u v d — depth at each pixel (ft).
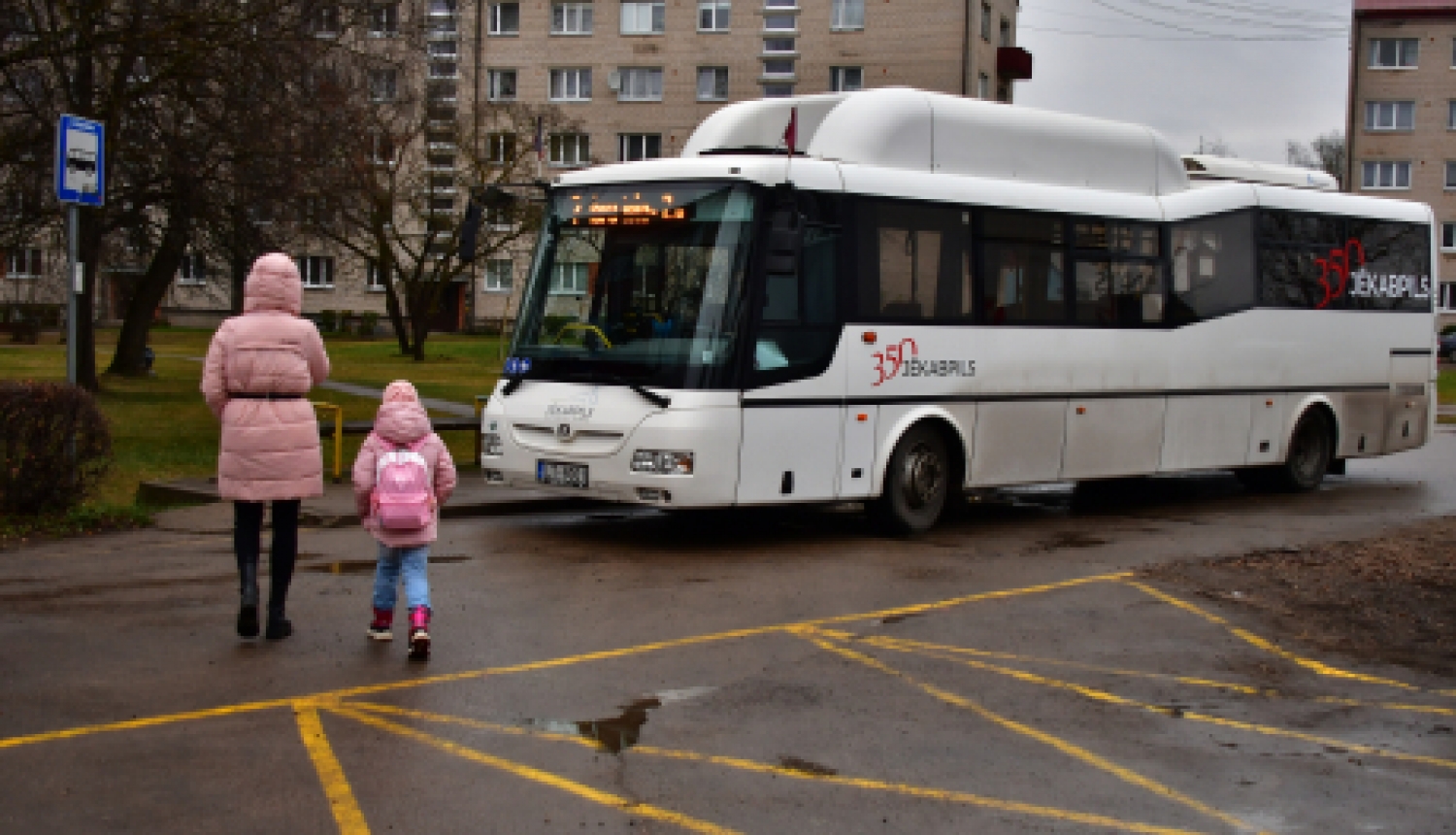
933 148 41.19
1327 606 30.48
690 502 34.91
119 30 59.11
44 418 36.63
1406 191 226.58
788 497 36.73
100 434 37.93
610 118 202.80
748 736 20.17
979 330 41.29
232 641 25.17
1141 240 46.24
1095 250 44.78
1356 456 55.31
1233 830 16.94
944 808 17.39
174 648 24.59
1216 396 49.14
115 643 24.86
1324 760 19.81
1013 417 42.42
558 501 44.21
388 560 25.16
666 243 36.65
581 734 20.07
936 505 40.78
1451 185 224.74
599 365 36.47
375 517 24.80
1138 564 35.63
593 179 38.58
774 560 35.27
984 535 40.91
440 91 131.34
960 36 182.80
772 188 36.24
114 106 62.28
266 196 67.77
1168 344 47.09
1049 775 18.83
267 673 23.04
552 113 149.79
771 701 22.06
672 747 19.58
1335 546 38.68
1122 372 45.60
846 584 32.09
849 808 17.28
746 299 35.63
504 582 31.53
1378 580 33.37
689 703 21.84
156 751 18.90
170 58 61.21
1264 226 50.85
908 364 39.37
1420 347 57.67
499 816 16.72
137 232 74.64
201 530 36.70
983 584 32.40
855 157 39.42
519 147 146.30
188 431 63.36
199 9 61.98
